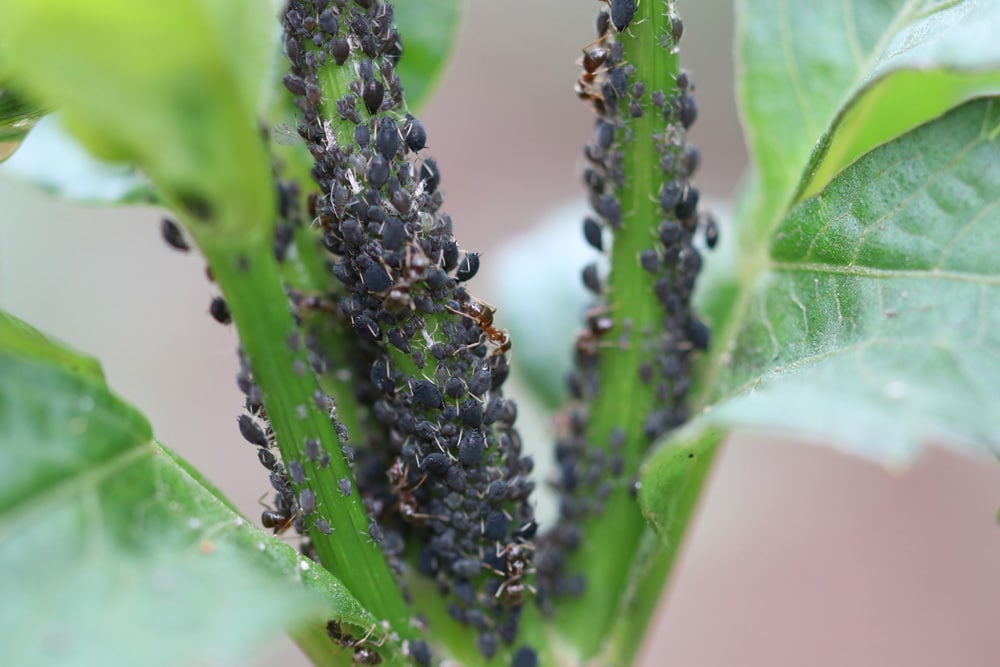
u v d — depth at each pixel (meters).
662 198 0.18
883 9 0.19
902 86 0.19
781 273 0.18
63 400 0.16
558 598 0.19
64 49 0.15
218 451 0.33
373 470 0.18
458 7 0.19
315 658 0.18
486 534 0.18
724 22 0.42
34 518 0.16
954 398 0.16
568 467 0.19
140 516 0.16
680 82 0.18
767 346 0.18
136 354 0.34
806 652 0.34
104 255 0.34
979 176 0.17
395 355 0.18
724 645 0.34
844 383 0.16
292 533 0.18
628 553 0.19
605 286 0.18
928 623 0.34
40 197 0.34
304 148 0.19
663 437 0.19
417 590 0.18
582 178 0.18
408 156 0.18
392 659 0.18
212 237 0.16
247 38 0.16
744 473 0.37
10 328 0.16
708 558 0.35
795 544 0.36
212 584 0.16
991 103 0.17
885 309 0.17
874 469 0.37
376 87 0.17
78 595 0.16
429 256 0.17
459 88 0.43
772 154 0.19
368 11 0.17
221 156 0.16
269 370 0.17
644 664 0.34
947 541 0.35
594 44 0.18
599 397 0.19
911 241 0.17
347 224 0.17
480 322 0.18
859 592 0.35
